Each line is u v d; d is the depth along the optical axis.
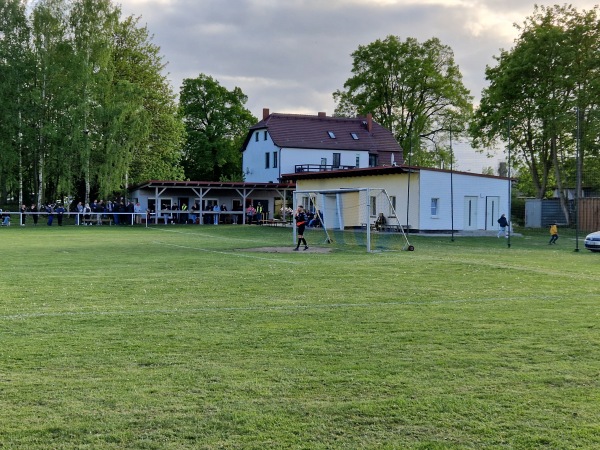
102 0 57.28
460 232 43.78
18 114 54.28
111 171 55.56
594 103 49.47
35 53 55.88
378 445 5.79
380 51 75.31
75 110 54.00
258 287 15.38
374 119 79.62
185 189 61.12
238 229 47.16
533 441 5.89
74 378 7.63
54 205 57.22
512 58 53.78
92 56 57.12
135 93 57.19
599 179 51.19
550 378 7.71
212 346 9.24
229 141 81.94
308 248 28.44
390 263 21.59
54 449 5.68
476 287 15.65
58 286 15.32
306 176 51.44
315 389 7.27
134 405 6.73
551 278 17.59
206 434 6.00
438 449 5.71
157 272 18.42
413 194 43.59
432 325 10.84
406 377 7.74
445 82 75.44
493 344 9.45
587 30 51.16
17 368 8.03
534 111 51.94
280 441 5.86
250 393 7.12
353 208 48.03
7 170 54.19
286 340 9.64
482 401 6.90
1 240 32.88
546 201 55.50
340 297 13.89
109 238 35.16
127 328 10.45
